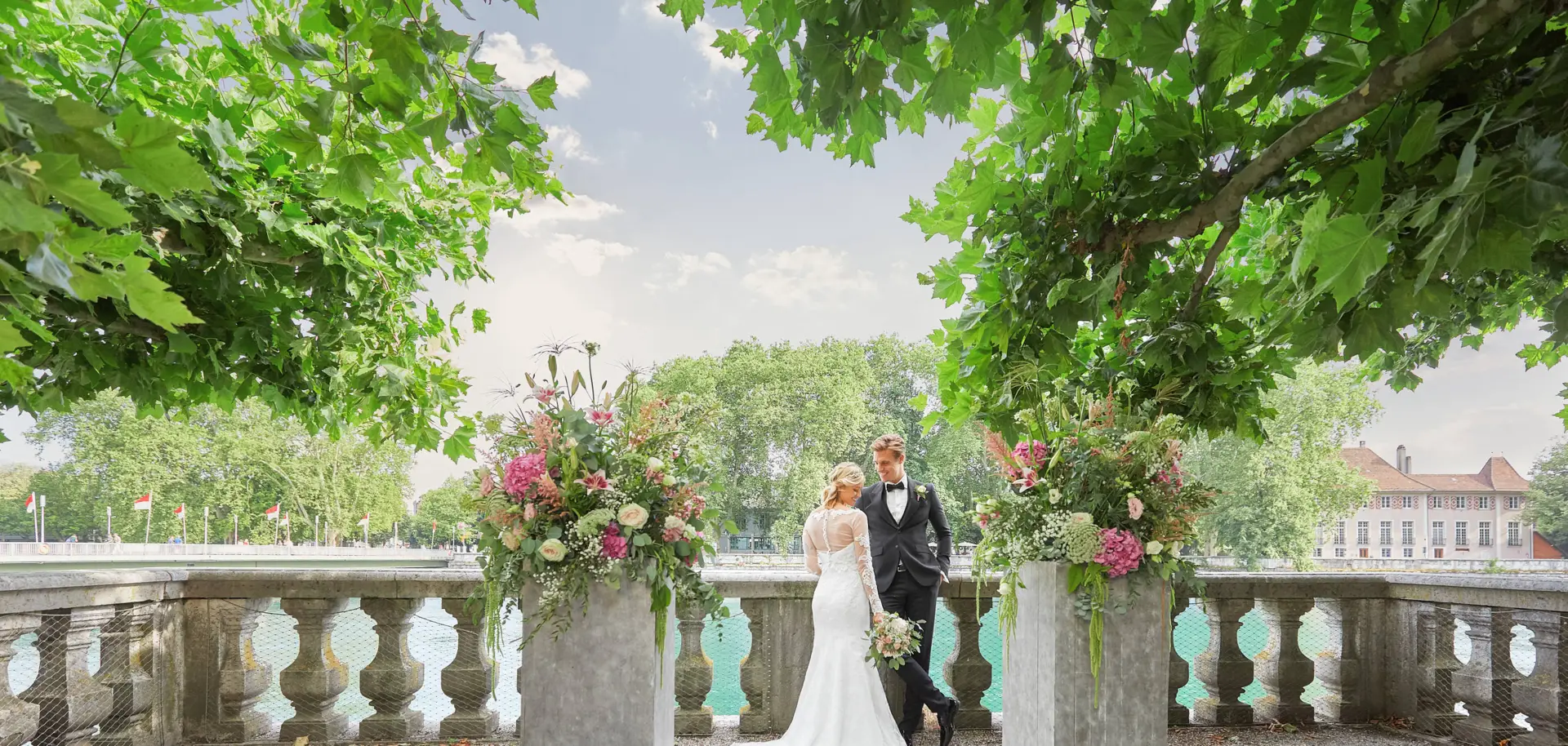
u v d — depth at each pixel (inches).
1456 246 60.6
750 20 87.3
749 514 2810.0
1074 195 111.7
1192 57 83.8
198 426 2851.9
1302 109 100.9
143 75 118.6
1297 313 90.2
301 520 2955.2
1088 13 80.4
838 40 75.1
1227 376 137.2
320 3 71.6
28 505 2778.1
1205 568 240.2
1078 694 155.3
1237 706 224.5
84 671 177.9
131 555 2492.6
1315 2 74.2
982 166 117.6
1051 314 116.3
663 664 164.6
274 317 167.5
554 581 154.4
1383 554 3919.8
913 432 3048.7
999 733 218.5
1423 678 217.5
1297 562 1696.6
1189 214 102.2
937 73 82.4
